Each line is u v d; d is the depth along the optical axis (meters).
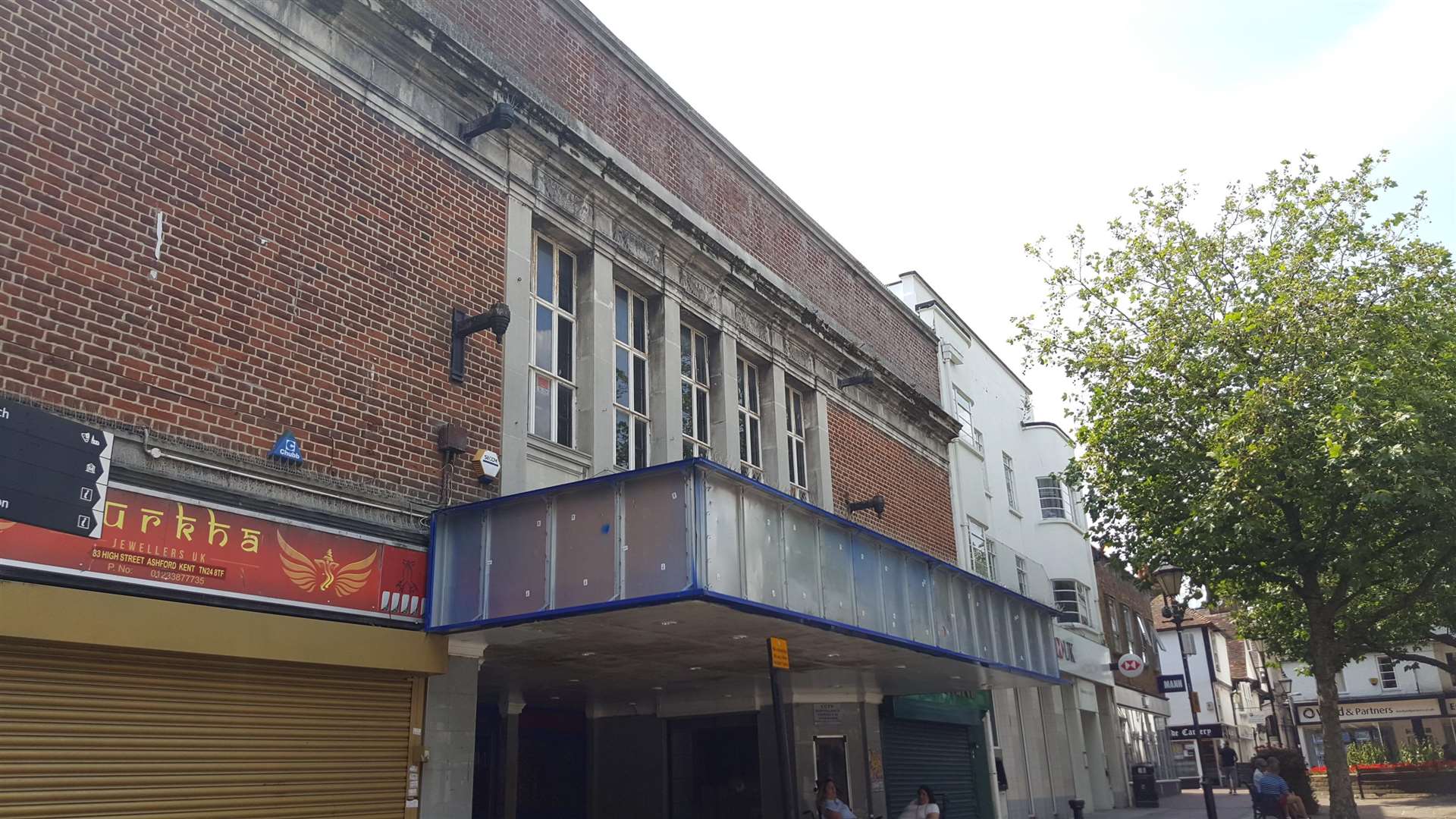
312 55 9.55
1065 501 31.55
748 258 16.44
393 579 9.15
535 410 11.55
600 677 13.55
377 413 9.38
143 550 7.29
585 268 12.73
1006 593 15.79
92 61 7.75
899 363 22.17
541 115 11.88
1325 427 15.47
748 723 16.06
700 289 14.93
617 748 16.95
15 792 6.46
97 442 7.17
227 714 7.73
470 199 10.97
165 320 7.86
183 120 8.31
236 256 8.48
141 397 7.57
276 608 8.09
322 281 9.16
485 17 11.91
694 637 10.59
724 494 9.20
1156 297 19.33
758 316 16.48
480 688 14.67
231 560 7.84
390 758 8.86
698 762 16.39
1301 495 16.00
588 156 12.57
